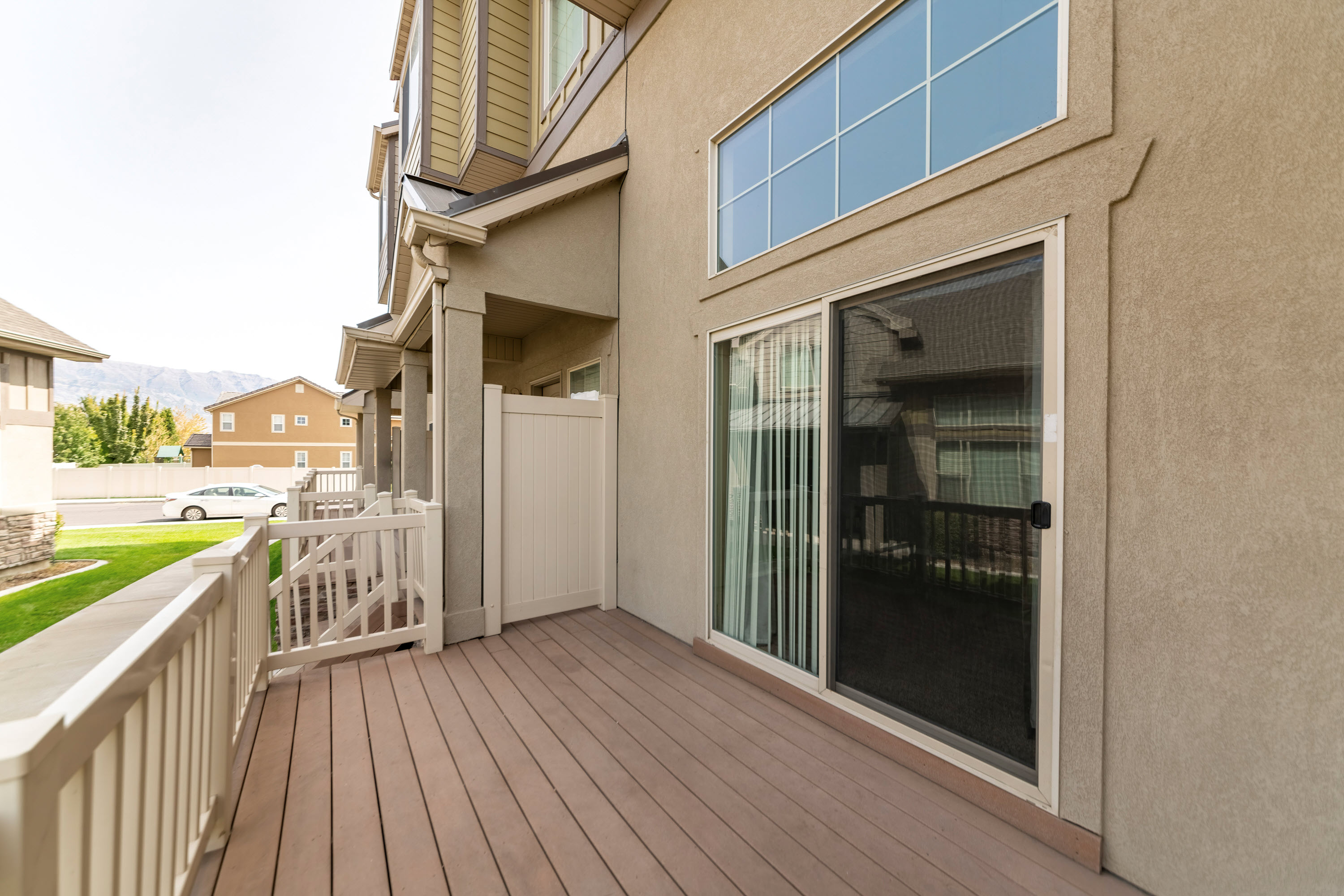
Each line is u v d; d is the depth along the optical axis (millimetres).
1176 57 1510
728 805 1927
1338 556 1268
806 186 2713
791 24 2730
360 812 1885
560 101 5531
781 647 2830
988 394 1959
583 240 4145
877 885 1574
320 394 27312
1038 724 1795
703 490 3324
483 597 3670
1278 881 1343
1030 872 1626
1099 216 1652
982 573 1970
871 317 2373
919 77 2203
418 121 6707
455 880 1594
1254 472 1386
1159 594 1543
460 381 3582
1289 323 1334
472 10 6164
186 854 1373
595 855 1692
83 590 6031
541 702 2707
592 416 4281
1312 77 1299
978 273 1996
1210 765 1450
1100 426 1651
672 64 3658
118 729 956
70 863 796
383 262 9555
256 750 2264
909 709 2201
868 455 2381
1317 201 1294
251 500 14438
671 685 2906
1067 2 1734
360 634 3328
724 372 3271
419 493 5535
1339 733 1263
